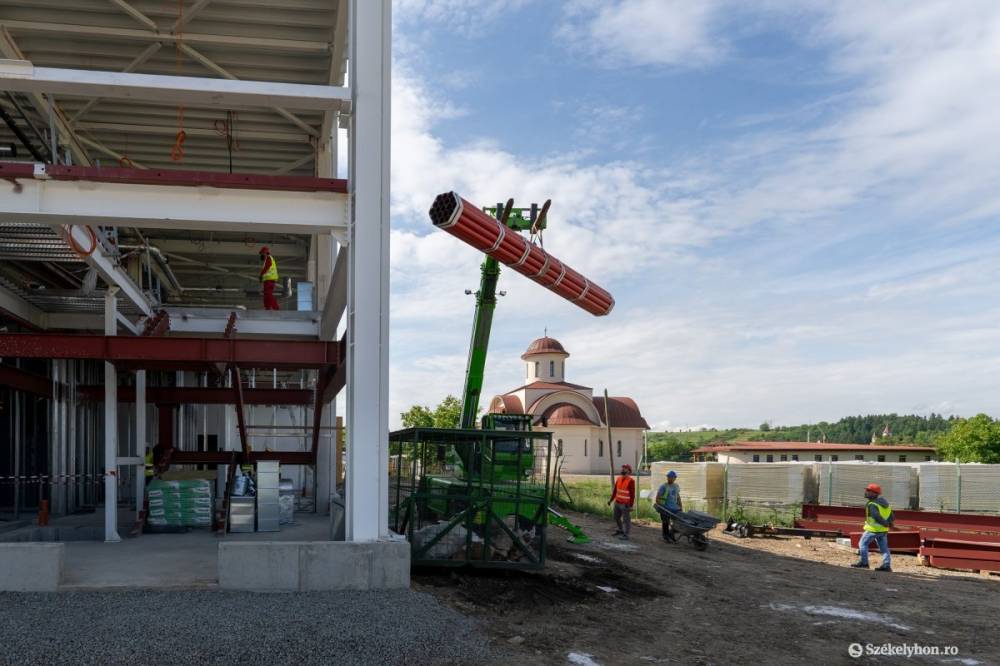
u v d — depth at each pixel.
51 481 17.45
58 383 17.64
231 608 8.84
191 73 16.61
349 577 10.10
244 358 11.92
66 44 15.13
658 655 9.28
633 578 13.88
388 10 11.17
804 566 16.62
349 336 11.09
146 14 14.57
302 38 15.52
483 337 18.06
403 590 10.17
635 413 65.38
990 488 23.02
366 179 10.88
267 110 17.64
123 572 10.65
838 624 11.27
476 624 9.42
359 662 7.61
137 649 7.41
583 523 22.25
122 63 15.93
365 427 10.65
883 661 9.51
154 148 19.55
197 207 10.77
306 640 7.95
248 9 14.52
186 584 9.87
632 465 63.84
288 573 9.95
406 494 13.64
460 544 12.59
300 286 22.09
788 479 24.12
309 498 24.78
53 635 7.66
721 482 25.73
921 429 166.88
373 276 10.82
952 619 11.80
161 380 21.94
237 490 15.98
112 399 14.16
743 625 11.02
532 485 13.05
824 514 21.88
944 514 20.05
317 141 19.30
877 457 68.25
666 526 19.11
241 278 27.86
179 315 18.53
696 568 15.50
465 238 14.21
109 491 14.14
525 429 18.23
